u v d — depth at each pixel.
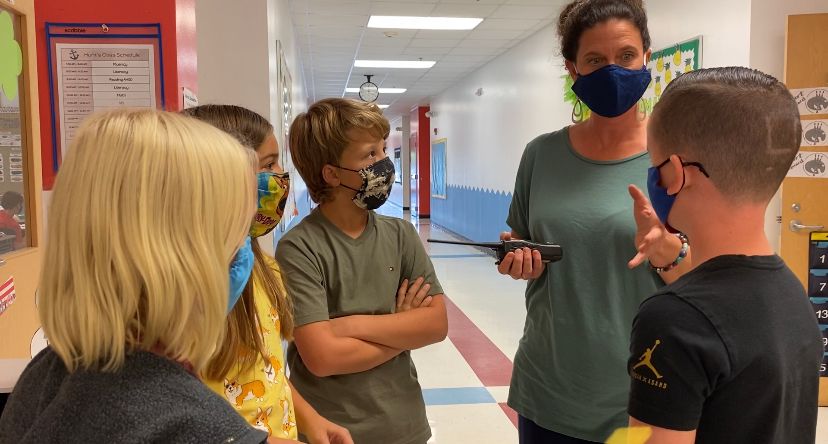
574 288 1.34
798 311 0.77
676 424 0.72
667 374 0.72
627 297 1.31
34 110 1.34
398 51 8.34
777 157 0.76
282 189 1.18
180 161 0.59
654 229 1.06
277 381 1.06
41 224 1.38
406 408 1.42
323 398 1.37
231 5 3.40
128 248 0.56
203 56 3.40
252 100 3.43
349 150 1.38
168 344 0.59
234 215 0.64
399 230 1.53
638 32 1.35
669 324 0.73
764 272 0.76
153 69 1.76
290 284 1.32
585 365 1.32
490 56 8.64
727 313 0.72
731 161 0.76
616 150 1.39
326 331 1.31
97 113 0.62
